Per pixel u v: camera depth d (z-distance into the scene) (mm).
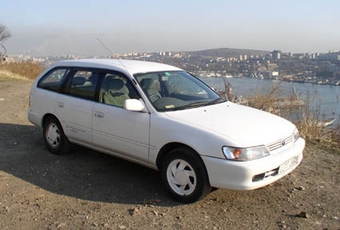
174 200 4559
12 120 9094
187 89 5562
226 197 4660
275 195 4758
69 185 5031
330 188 5035
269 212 4277
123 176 5391
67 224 3934
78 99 5734
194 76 6168
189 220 4039
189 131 4371
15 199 4562
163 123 4602
